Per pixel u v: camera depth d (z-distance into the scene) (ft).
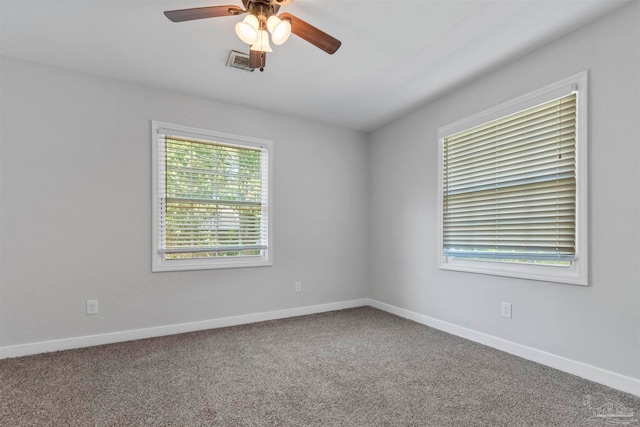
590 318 6.77
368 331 10.25
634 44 6.14
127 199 9.36
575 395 6.19
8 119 8.03
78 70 8.76
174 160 10.16
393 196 12.64
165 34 7.16
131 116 9.48
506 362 7.79
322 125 12.98
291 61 8.32
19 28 6.88
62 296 8.52
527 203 8.07
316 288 12.67
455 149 10.14
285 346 8.91
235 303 11.00
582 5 6.23
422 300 11.24
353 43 7.51
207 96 10.49
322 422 5.41
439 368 7.49
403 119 12.17
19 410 5.71
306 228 12.51
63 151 8.61
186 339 9.43
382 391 6.44
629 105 6.21
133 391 6.39
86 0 6.03
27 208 8.19
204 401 6.05
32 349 8.16
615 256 6.40
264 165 11.72
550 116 7.59
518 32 7.09
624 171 6.28
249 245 11.32
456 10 6.39
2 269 7.91
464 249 9.78
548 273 7.57
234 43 7.54
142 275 9.53
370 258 13.88
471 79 9.32
